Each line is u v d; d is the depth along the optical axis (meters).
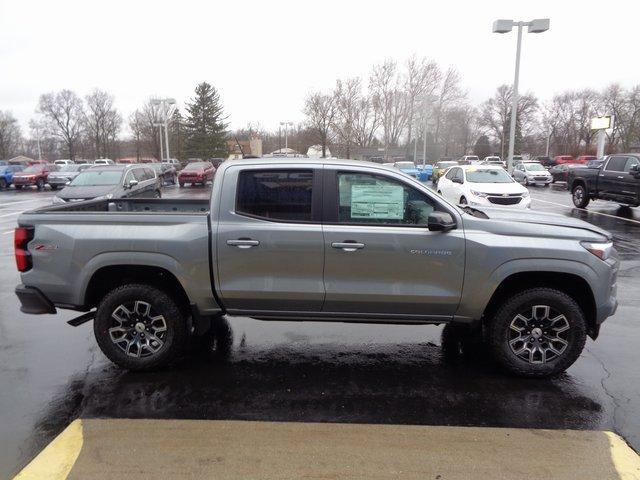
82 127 89.94
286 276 3.96
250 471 2.81
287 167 3.98
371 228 3.90
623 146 74.56
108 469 2.84
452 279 3.89
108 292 4.21
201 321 4.23
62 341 4.88
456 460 2.92
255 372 4.15
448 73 70.50
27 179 29.53
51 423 3.35
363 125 62.00
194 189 29.83
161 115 74.00
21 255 4.09
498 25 19.88
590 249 3.85
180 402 3.63
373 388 3.87
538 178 30.39
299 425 3.31
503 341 3.99
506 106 88.25
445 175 16.84
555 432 3.24
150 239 3.93
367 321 4.09
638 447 3.08
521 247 3.83
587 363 4.36
